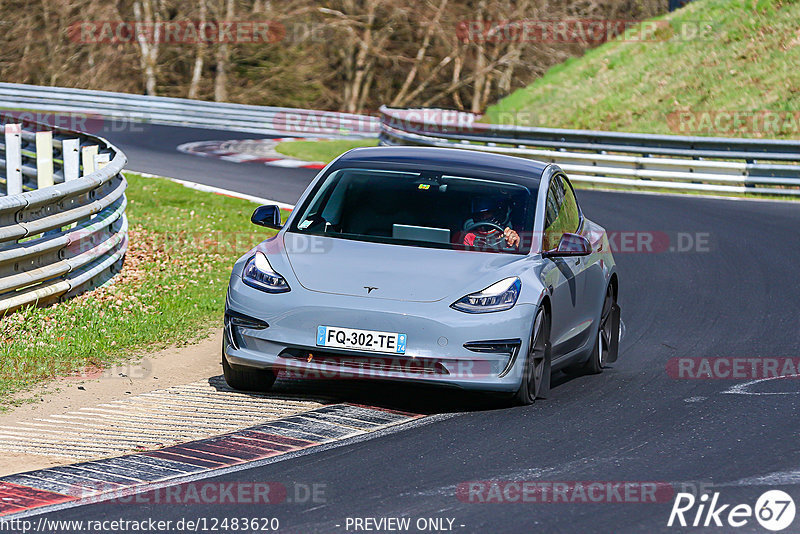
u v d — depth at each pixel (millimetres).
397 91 182000
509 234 26766
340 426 23359
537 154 81812
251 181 74375
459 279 24953
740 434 23219
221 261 44719
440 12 170750
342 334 24188
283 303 24578
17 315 31672
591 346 29656
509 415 24609
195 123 126125
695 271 47031
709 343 33938
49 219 33844
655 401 26328
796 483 19797
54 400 25266
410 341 24062
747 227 59125
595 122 112188
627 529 17344
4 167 55438
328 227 26922
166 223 53219
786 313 38375
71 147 49406
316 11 170000
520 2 170500
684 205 68188
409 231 26672
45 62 170375
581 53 169375
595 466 20734
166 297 36438
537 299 24906
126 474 19922
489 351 24281
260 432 22797
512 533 17031
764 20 114812
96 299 35312
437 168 28922
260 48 170750
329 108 176375
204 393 26172
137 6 168125
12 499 18500
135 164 82250
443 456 21250
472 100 179625
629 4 166375
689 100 108375
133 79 170250
